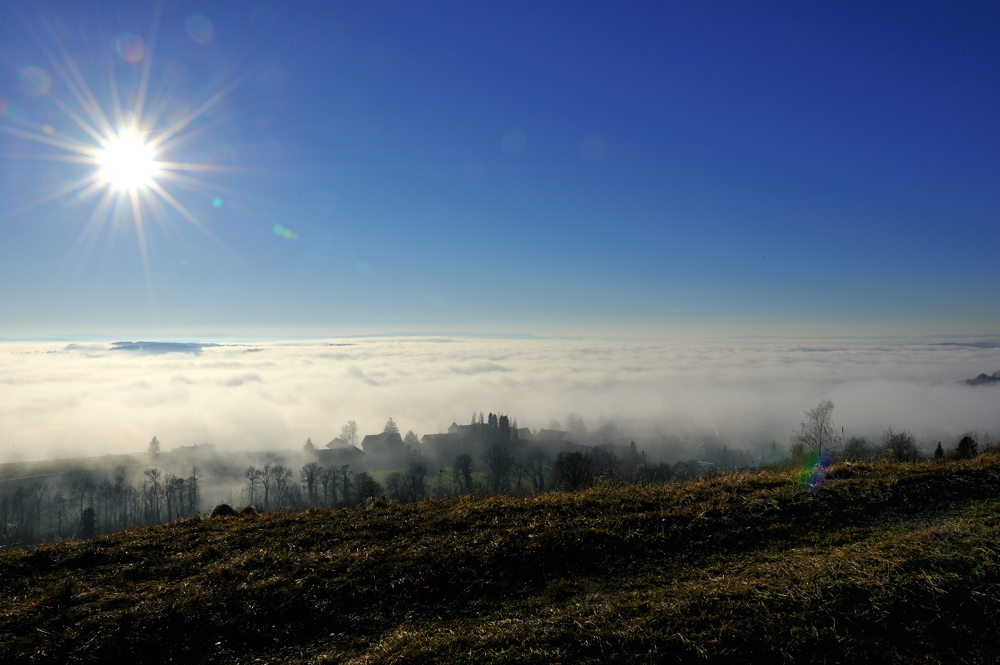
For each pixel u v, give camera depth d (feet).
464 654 23.18
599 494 44.75
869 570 27.20
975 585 25.30
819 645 22.50
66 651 24.86
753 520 36.81
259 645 26.11
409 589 30.25
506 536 35.63
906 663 21.35
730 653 22.33
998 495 38.93
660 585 29.32
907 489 40.55
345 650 25.45
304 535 39.34
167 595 29.60
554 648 23.13
